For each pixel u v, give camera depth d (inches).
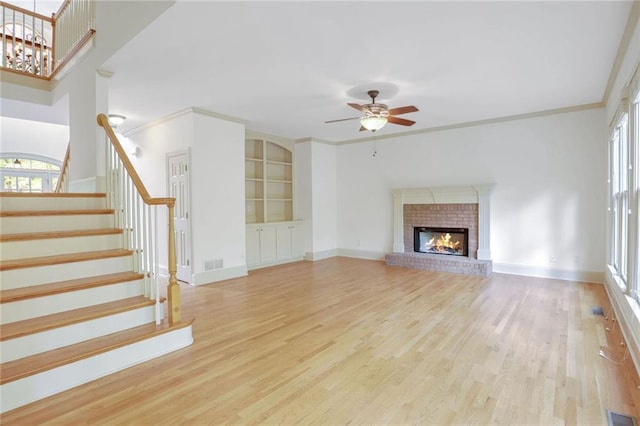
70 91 161.8
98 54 136.0
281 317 140.9
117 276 115.0
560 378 90.4
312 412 77.2
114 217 134.3
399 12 97.6
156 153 217.0
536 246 207.0
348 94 169.6
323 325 131.4
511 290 177.5
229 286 192.9
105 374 93.7
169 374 94.5
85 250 122.6
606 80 151.8
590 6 94.8
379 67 136.6
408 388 86.7
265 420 74.4
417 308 150.6
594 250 189.6
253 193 268.1
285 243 265.9
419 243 254.7
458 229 235.0
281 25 104.4
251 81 150.9
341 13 98.0
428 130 246.7
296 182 286.7
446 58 129.0
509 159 214.4
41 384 82.4
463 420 73.8
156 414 76.6
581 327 126.0
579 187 193.0
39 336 89.7
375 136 272.7
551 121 199.9
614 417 74.0
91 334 99.3
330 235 295.0
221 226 208.2
